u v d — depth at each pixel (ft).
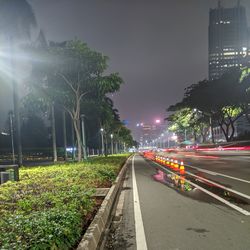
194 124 260.83
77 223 19.56
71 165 70.44
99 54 75.20
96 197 33.14
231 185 43.73
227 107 208.85
